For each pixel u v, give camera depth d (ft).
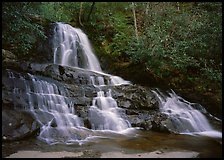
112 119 27.32
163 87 38.04
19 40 32.27
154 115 29.17
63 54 41.57
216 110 34.32
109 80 35.60
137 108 30.30
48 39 40.88
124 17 55.57
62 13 51.55
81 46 44.55
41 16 43.73
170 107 32.48
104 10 56.44
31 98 25.72
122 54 45.27
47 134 22.68
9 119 22.27
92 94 29.63
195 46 39.47
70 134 23.35
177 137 25.46
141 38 41.88
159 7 49.90
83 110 27.37
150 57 39.55
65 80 31.73
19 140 21.30
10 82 25.91
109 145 21.83
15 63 30.30
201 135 26.96
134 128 27.53
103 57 45.01
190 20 44.52
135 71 40.42
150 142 23.31
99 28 51.01
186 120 29.27
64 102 27.40
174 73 40.47
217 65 39.19
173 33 43.16
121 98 30.53
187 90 38.34
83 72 34.04
